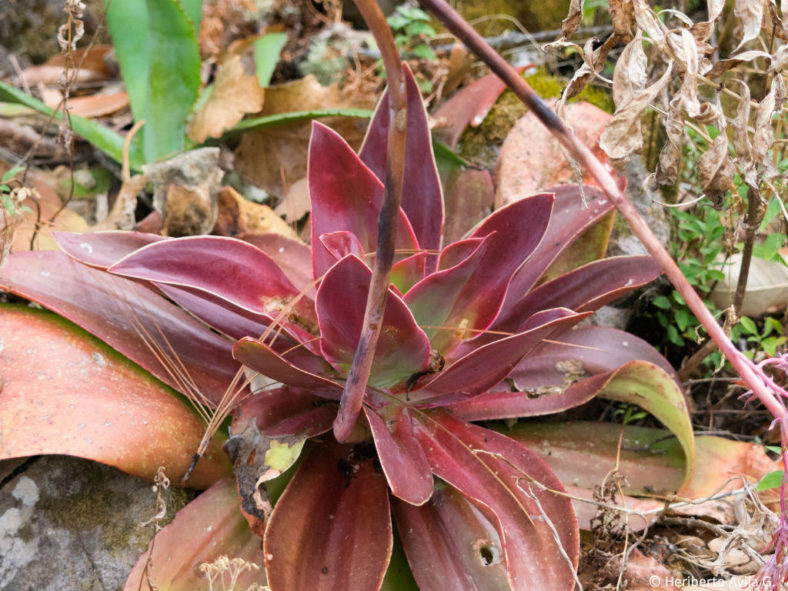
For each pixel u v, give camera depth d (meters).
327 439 0.81
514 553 0.76
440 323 0.80
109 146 0.99
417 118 0.83
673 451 0.86
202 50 1.11
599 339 0.87
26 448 0.77
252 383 0.84
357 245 0.77
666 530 0.84
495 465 0.79
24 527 0.80
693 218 0.91
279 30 1.14
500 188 0.96
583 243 0.89
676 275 0.69
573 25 0.77
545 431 0.87
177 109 0.98
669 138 0.74
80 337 0.82
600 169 0.68
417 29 1.06
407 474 0.76
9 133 1.05
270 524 0.76
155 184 0.92
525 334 0.74
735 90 1.01
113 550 0.79
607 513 0.80
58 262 0.83
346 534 0.77
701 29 0.74
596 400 0.92
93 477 0.81
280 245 0.90
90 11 1.14
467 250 0.78
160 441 0.79
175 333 0.83
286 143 1.00
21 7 1.15
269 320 0.79
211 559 0.78
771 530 0.77
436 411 0.82
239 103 0.99
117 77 1.16
